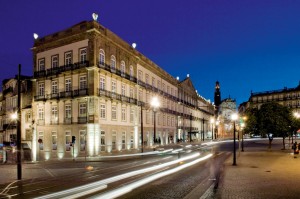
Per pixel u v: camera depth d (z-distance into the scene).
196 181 15.46
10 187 14.81
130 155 36.62
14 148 42.62
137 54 51.41
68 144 40.00
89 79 38.59
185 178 16.52
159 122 60.56
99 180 16.22
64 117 40.88
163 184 14.59
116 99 42.62
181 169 20.66
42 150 42.47
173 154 37.88
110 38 42.44
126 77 46.44
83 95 38.59
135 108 48.78
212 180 15.25
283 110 36.78
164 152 41.28
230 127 129.38
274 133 36.97
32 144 43.34
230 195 11.37
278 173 17.20
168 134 65.88
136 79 50.09
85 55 39.62
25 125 48.22
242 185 13.41
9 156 40.25
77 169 23.31
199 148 48.59
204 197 11.09
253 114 38.75
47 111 42.78
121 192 12.57
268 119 36.50
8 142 53.00
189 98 85.62
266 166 20.67
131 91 48.66
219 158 28.94
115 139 42.66
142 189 13.27
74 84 40.44
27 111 48.03
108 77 41.75
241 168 19.66
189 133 81.44
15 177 18.92
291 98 92.81
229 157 29.52
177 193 12.38
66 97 40.22
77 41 40.50
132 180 15.88
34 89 44.72
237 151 38.28
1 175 20.14
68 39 41.38
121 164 26.61
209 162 25.25
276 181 14.38
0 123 59.31
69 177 18.12
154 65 59.53
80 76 39.91
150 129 55.12
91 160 31.72
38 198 11.62
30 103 48.69
